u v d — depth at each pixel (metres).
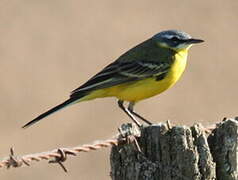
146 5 25.86
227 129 7.97
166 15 25.09
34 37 23.55
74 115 19.28
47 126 18.55
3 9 25.28
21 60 22.02
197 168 7.80
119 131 8.02
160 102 19.67
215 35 23.67
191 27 24.19
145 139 7.90
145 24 24.31
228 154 7.94
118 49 22.73
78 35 23.72
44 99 19.75
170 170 7.80
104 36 23.66
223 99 19.64
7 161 7.56
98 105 19.97
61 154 7.89
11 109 19.14
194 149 7.80
